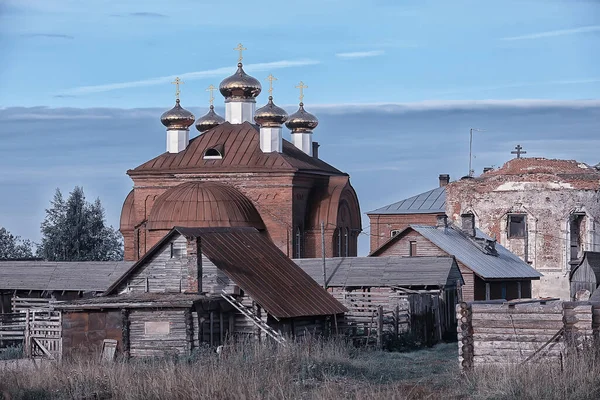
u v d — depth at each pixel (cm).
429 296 4888
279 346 3597
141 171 7119
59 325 4347
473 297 5681
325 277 5534
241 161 7025
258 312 4009
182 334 3856
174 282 4253
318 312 4156
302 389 2825
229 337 4009
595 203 7438
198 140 7319
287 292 4156
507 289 6034
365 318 4653
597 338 2978
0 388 2880
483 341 3066
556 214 7456
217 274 4119
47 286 5847
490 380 2761
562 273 7438
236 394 2659
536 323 3012
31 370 3197
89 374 3019
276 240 6844
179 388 2747
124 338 3888
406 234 5947
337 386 2828
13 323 4716
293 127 8000
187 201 6619
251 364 3105
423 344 4678
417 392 2788
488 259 5991
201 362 3244
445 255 5728
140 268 4316
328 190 7200
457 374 3095
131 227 7362
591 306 2991
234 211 6669
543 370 2784
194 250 4103
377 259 5566
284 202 6850
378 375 3231
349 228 7350
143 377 2933
